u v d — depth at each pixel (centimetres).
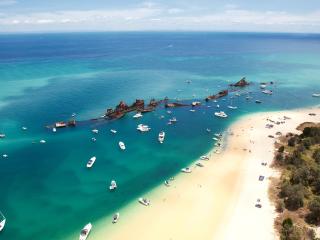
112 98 15938
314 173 7912
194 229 6562
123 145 10362
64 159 9569
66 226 6712
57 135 11294
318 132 10538
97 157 9719
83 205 7412
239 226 6600
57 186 8175
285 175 8375
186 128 12069
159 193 7856
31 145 10488
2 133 11394
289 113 13862
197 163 9294
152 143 10725
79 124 12331
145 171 8931
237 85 18512
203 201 7494
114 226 6681
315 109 14475
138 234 6438
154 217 6956
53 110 14012
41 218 6950
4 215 7019
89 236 6378
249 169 8906
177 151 10150
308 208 6862
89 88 17975
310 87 18700
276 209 7050
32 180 8425
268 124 12369
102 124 12356
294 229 6012
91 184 8275
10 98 15862
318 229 6278
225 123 12625
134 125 12300
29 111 13862
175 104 14525
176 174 8744
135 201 7556
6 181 8356
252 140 10900
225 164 9238
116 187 8125
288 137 10981
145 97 16100
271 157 9619
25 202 7494
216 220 6825
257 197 7550
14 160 9469
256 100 15738
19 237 6391
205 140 11000
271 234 6334
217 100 15662
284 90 17912
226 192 7825
